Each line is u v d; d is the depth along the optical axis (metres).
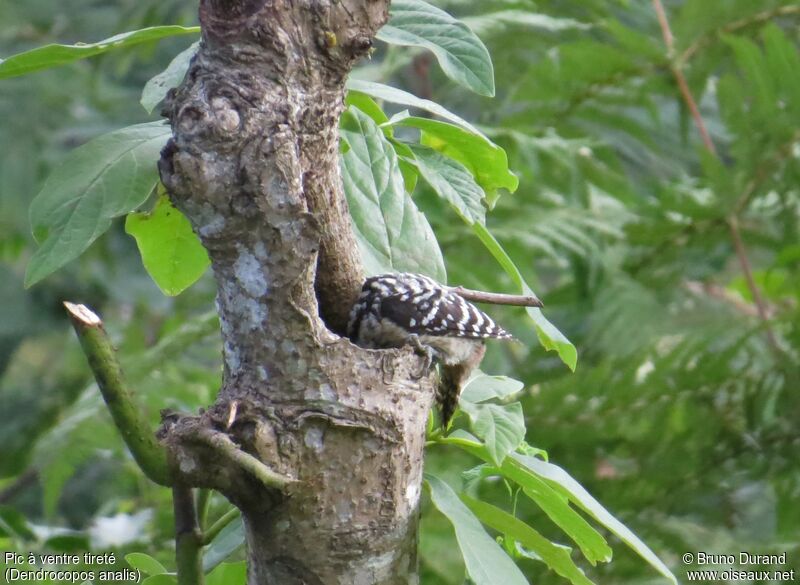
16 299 14.26
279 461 4.20
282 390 4.23
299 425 4.21
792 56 10.71
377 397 4.30
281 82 4.13
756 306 12.83
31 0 14.38
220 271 4.26
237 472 4.13
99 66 13.82
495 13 10.59
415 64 12.64
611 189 12.08
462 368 6.64
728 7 11.16
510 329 12.66
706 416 10.88
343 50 4.21
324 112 4.29
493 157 5.39
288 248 4.15
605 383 10.54
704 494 11.05
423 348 4.47
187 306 13.67
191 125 4.08
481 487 9.92
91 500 13.03
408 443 4.38
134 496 12.63
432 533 9.43
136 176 4.49
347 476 4.27
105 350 3.88
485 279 10.86
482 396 4.98
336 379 4.26
